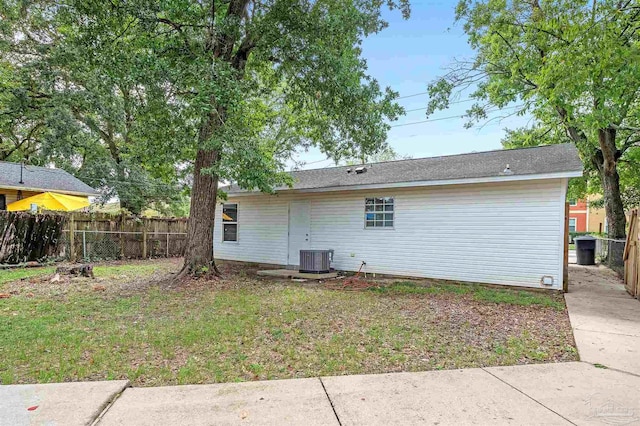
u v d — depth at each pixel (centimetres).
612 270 1195
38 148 1916
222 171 794
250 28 867
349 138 992
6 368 364
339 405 288
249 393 310
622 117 1076
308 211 1202
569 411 279
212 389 318
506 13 1138
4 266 1082
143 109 862
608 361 389
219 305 654
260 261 1314
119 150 2014
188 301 687
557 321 557
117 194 1920
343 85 856
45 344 435
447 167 996
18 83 1647
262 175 815
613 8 780
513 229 847
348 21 850
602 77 800
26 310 607
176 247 1616
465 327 524
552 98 815
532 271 823
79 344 437
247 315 583
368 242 1075
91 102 1630
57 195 1287
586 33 697
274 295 753
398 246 1020
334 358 401
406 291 812
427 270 969
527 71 1179
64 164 1883
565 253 791
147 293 759
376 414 274
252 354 412
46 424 255
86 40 798
